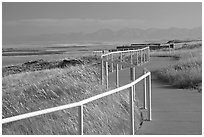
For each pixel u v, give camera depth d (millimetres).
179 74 20359
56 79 17859
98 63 23516
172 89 17969
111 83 18562
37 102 14820
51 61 45344
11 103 14672
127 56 35094
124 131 10945
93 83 17312
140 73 22109
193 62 25281
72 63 35906
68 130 10789
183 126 11031
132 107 9648
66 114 11594
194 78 18938
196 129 10672
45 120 11156
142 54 34719
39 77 23750
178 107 13617
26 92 16516
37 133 10773
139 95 16312
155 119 11914
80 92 15492
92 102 11820
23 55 78062
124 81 20359
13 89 17609
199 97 15594
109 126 10938
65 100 14547
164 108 13461
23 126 11000
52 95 15320
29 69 42031
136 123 11203
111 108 12070
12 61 56781
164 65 27453
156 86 19125
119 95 13305
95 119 10953
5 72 41094
